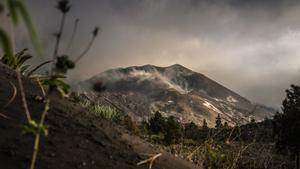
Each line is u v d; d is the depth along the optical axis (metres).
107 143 5.36
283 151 15.48
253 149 11.82
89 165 4.28
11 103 5.23
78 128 5.38
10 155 3.71
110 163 4.62
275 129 15.31
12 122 4.51
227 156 8.93
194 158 9.05
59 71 2.64
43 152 4.08
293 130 15.05
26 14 1.83
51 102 6.09
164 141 10.70
